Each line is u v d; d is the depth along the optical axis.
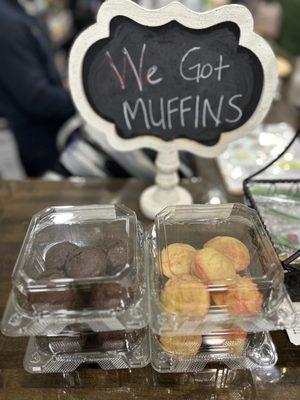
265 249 0.55
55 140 1.85
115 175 1.15
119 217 0.61
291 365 0.58
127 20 0.64
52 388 0.55
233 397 0.54
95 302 0.50
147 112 0.73
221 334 0.54
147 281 0.55
